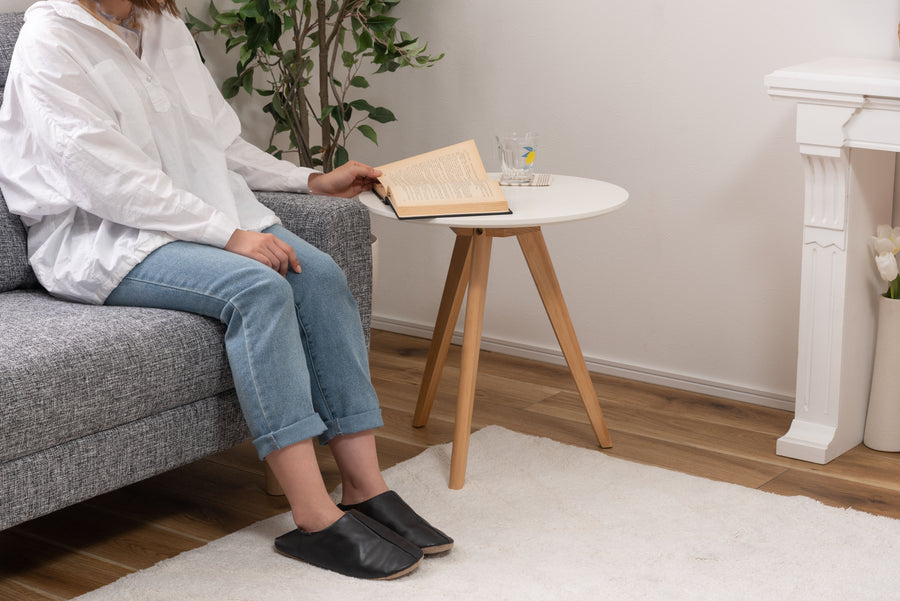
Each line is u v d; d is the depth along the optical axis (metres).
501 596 1.42
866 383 2.03
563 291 2.52
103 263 1.59
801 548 1.57
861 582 1.46
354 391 1.59
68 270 1.62
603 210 1.71
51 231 1.69
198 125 1.78
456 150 1.89
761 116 2.15
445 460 1.92
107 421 1.44
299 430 1.49
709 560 1.53
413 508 1.72
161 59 1.76
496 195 1.69
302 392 1.50
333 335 1.59
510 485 1.81
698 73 2.21
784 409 2.24
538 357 2.58
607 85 2.34
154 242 1.58
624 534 1.62
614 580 1.47
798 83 1.80
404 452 2.00
